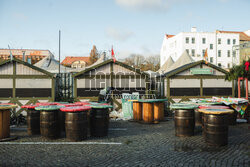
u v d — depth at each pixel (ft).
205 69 47.75
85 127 24.45
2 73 41.86
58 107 25.03
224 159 17.72
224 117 21.61
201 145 22.00
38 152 19.89
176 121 26.25
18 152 19.92
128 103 43.06
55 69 58.80
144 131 29.40
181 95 46.98
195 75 47.62
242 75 40.65
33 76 42.55
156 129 30.86
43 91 42.75
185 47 188.55
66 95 46.96
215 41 192.34
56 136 25.09
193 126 26.16
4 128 24.47
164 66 83.97
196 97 47.42
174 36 200.54
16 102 41.98
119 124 35.58
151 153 19.45
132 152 19.77
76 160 17.70
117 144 22.57
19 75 42.16
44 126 24.71
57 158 18.20
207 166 16.28
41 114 24.97
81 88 44.55
